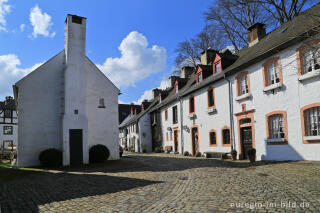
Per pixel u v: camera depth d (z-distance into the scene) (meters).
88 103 17.77
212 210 5.10
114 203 6.17
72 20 16.73
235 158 15.22
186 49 31.92
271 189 6.67
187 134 22.81
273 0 19.72
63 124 15.41
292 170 9.25
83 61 16.72
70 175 11.27
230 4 23.28
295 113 11.56
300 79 11.15
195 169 11.52
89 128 17.52
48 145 16.03
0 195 7.52
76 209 5.80
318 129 10.59
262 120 13.59
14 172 12.68
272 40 14.62
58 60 17.06
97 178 10.12
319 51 8.26
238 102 15.63
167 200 6.19
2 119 41.41
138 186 8.15
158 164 14.65
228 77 16.67
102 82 18.52
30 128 15.69
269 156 13.05
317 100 10.53
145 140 34.03
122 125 47.72
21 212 5.72
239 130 15.52
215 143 18.36
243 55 17.80
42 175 11.56
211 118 18.73
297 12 18.02
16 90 17.02
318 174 8.09
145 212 5.31
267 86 13.15
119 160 17.77
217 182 8.07
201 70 20.72
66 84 15.91
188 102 22.67
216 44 30.25
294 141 11.57
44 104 16.27
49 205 6.23
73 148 15.54
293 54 11.65
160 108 30.64
